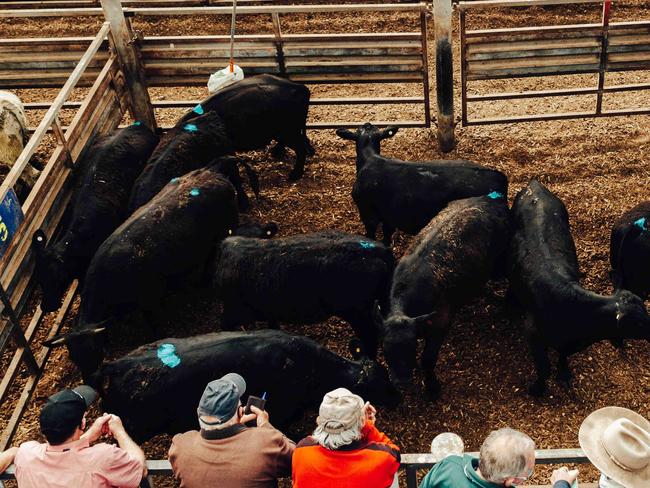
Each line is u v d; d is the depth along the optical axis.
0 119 7.95
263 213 7.75
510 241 6.30
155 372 5.20
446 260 5.87
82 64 7.42
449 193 6.66
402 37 7.88
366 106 9.19
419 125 8.41
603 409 3.72
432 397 5.91
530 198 6.41
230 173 7.53
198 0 11.07
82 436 3.54
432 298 5.73
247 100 7.68
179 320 6.83
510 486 3.05
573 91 8.14
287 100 7.75
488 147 8.34
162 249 6.36
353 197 7.16
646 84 8.09
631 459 3.35
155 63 8.43
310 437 3.44
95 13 7.98
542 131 8.52
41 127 6.52
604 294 6.61
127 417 5.29
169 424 5.35
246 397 5.28
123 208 7.17
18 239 6.18
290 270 5.89
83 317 6.17
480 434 5.66
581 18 10.44
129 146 7.45
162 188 6.99
